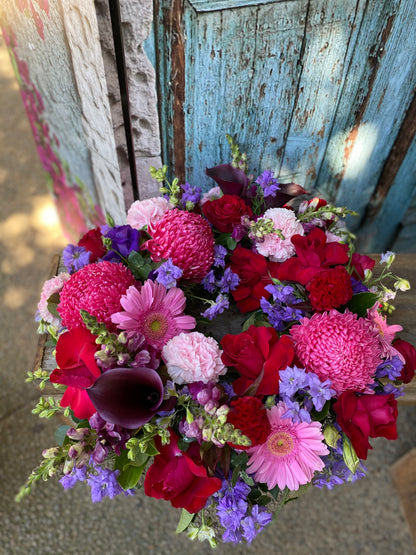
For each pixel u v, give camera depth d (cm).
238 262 57
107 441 45
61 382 43
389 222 99
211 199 65
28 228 134
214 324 60
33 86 89
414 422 108
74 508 95
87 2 51
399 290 67
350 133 76
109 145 68
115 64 56
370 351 46
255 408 42
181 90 62
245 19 57
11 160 146
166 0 52
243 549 93
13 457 100
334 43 62
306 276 51
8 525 93
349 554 93
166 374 47
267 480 46
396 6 61
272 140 73
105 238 54
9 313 119
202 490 42
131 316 46
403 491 98
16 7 74
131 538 93
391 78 70
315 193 85
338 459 51
